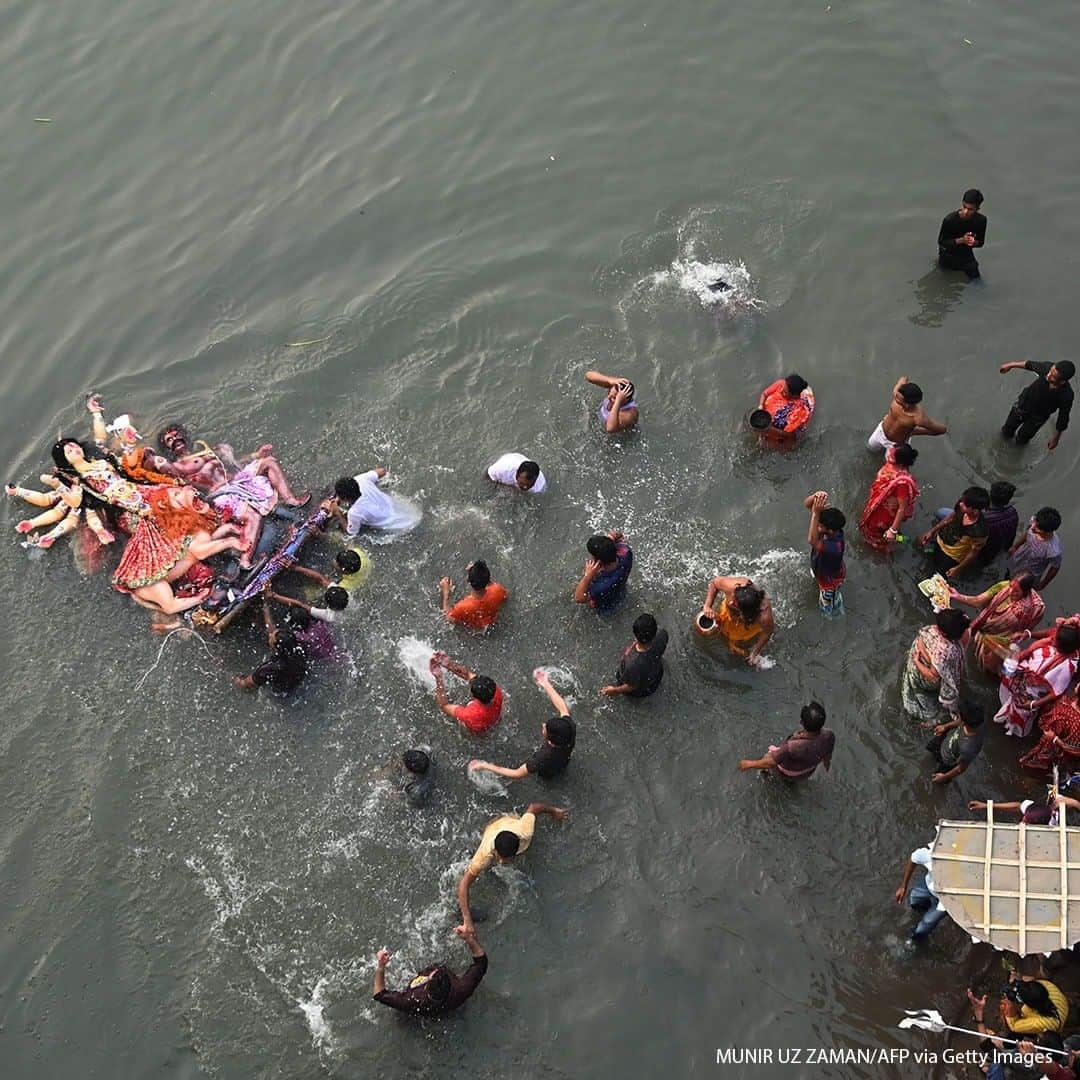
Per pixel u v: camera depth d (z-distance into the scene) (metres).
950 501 12.16
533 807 9.77
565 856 9.76
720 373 13.32
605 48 17.03
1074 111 16.05
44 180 15.80
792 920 9.42
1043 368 11.80
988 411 12.94
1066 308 13.89
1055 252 14.49
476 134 16.00
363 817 10.02
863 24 17.23
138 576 11.29
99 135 16.28
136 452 11.83
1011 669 10.03
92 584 11.66
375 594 11.48
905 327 13.74
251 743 10.52
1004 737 10.44
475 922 9.41
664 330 13.75
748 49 16.95
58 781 10.35
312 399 13.25
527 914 9.46
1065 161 15.48
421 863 9.74
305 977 9.19
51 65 17.19
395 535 11.93
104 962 9.31
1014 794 10.04
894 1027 8.88
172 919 9.52
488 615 11.08
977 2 17.52
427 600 11.45
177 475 12.07
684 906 9.50
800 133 15.89
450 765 10.30
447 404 13.16
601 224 14.91
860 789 10.12
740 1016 8.95
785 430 12.36
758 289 14.19
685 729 10.51
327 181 15.56
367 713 10.67
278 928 9.45
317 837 9.92
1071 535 11.88
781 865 9.71
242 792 10.22
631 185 15.34
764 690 10.76
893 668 10.89
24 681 11.02
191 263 14.70
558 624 11.27
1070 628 9.62
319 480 12.52
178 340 13.92
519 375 13.39
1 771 10.42
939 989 9.05
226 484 11.91
